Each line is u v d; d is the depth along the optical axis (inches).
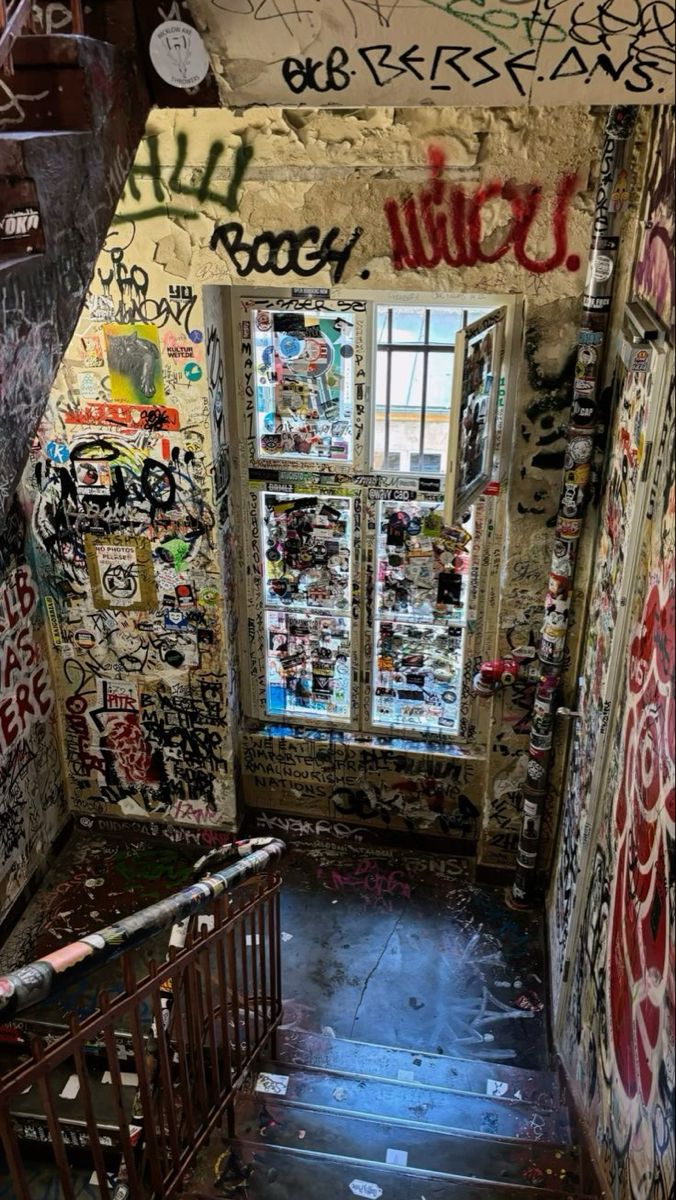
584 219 146.6
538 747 182.2
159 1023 95.4
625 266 146.8
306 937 198.8
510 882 208.7
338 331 177.0
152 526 186.7
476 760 203.8
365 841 220.8
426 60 88.7
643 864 102.6
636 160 138.6
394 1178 117.0
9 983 71.1
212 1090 122.2
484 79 89.4
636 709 112.7
